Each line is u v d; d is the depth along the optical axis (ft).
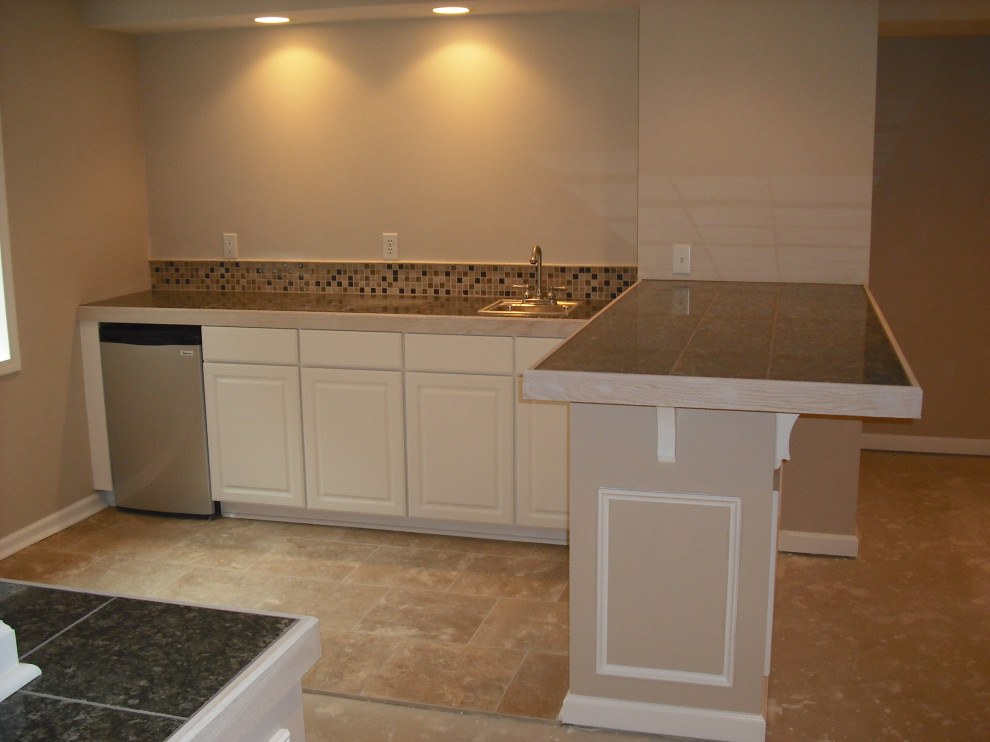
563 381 7.16
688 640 8.07
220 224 14.73
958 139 15.58
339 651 9.87
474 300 13.64
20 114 12.34
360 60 13.71
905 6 11.92
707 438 7.69
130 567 12.03
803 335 8.58
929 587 11.25
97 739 3.33
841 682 9.16
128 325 13.28
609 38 12.85
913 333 16.34
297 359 12.64
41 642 4.04
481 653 9.80
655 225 12.21
